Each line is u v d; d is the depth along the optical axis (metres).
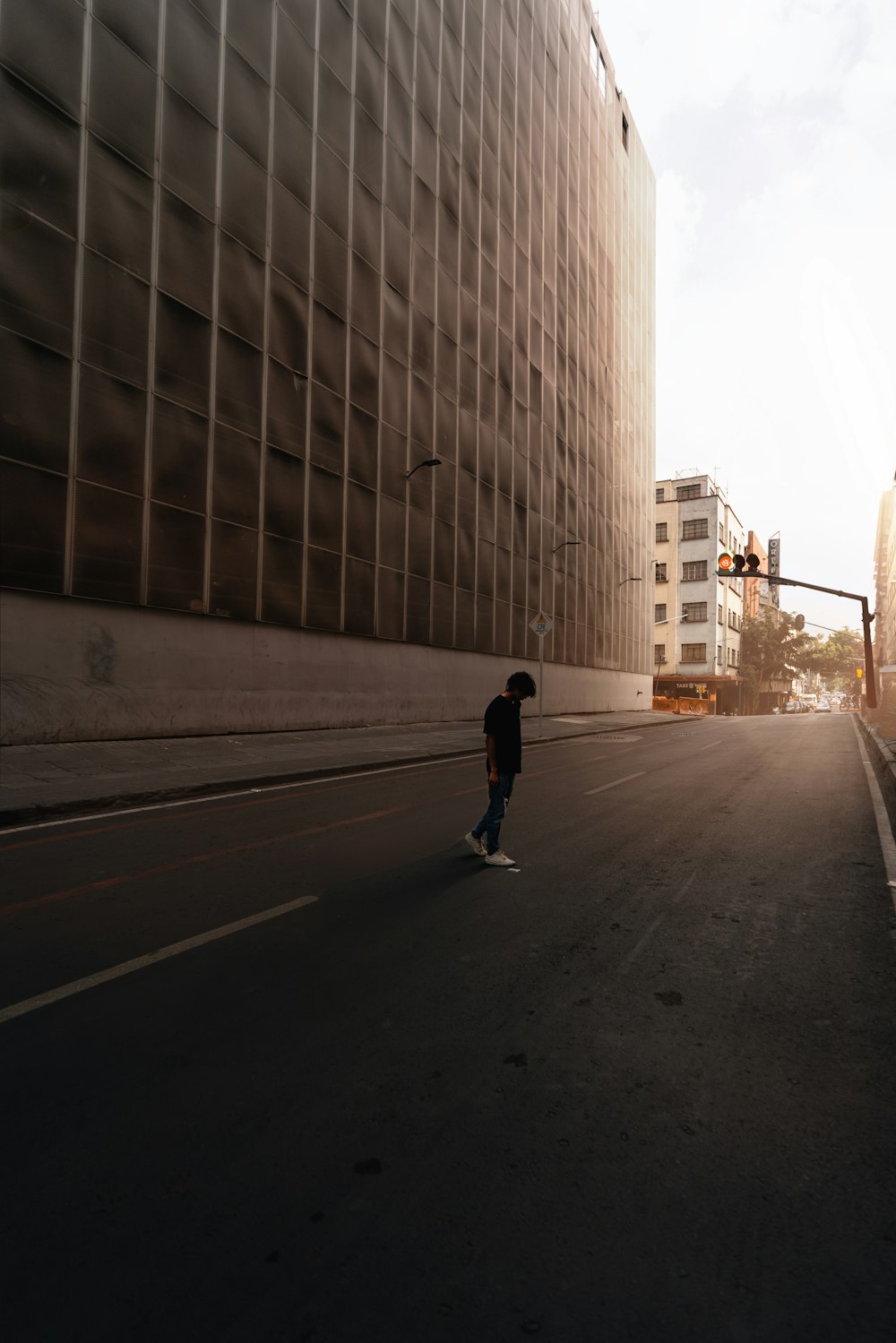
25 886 5.01
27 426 11.09
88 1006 3.20
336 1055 2.82
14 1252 1.83
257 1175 2.13
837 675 96.06
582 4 35.16
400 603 20.22
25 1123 2.36
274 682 16.00
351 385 18.17
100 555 12.20
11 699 11.09
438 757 14.13
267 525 15.62
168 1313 1.66
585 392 34.28
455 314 22.98
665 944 4.05
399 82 20.19
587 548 34.16
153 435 13.05
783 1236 1.91
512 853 6.13
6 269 10.77
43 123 11.20
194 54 13.76
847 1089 2.64
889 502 68.62
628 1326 1.64
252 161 15.11
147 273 12.88
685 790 9.98
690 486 58.41
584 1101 2.54
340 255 17.73
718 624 57.94
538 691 28.70
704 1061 2.83
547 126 30.62
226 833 6.80
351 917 4.41
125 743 12.41
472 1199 2.04
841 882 5.33
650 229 47.28
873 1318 1.66
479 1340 1.59
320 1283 1.75
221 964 3.68
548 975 3.62
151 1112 2.44
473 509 23.97
